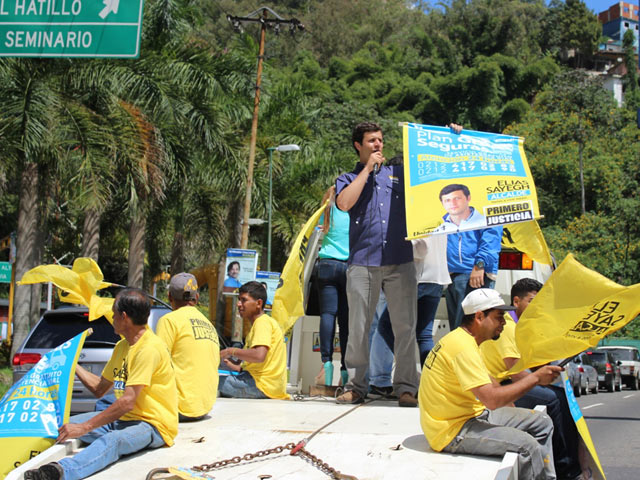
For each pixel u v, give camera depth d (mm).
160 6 19125
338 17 101875
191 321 5234
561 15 106688
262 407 5457
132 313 4434
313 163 29750
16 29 10312
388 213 5434
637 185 60125
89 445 4078
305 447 4129
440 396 4164
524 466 3918
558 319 4309
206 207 25891
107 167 15812
